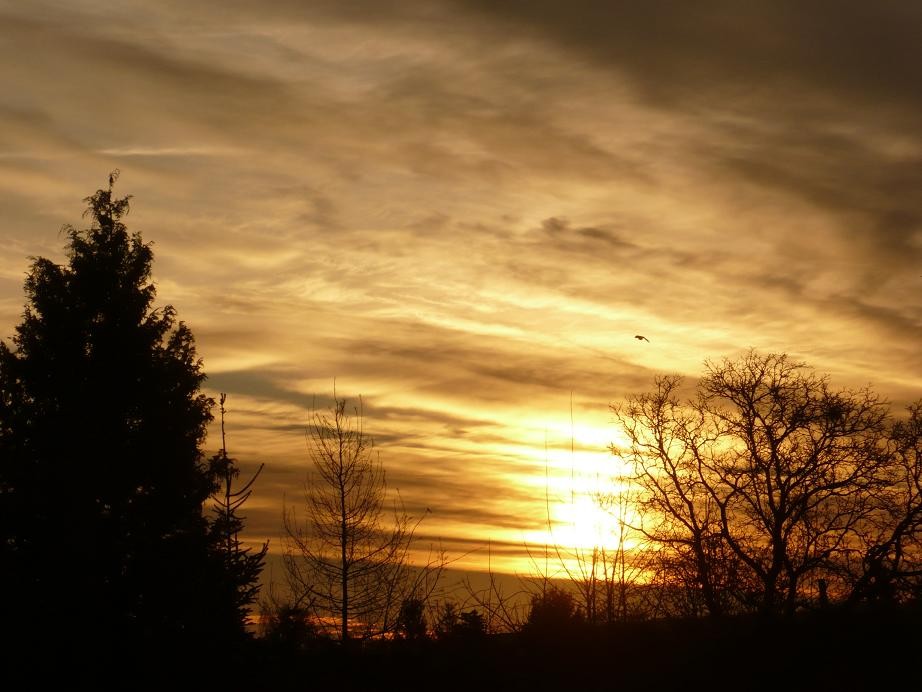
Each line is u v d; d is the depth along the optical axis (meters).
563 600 17.77
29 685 15.68
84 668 16.16
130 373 27.50
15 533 18.08
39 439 22.19
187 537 19.80
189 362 30.81
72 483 19.52
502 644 17.77
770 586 24.34
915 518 26.31
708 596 23.34
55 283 28.39
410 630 18.50
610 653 16.95
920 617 16.91
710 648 16.69
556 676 16.64
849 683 15.07
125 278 29.39
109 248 29.56
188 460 26.81
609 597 18.05
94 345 27.53
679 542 26.97
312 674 18.20
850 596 22.36
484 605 18.03
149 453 25.42
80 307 28.05
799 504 27.11
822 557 25.72
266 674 17.77
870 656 15.78
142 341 28.47
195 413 29.20
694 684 15.80
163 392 28.38
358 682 17.69
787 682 15.50
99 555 17.80
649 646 17.09
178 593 18.05
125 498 23.19
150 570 18.16
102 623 17.05
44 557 17.36
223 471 27.69
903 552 25.08
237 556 19.00
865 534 26.73
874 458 27.73
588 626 17.59
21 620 16.20
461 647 17.66
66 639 16.34
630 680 16.16
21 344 27.61
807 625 16.72
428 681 17.36
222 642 17.61
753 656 16.20
